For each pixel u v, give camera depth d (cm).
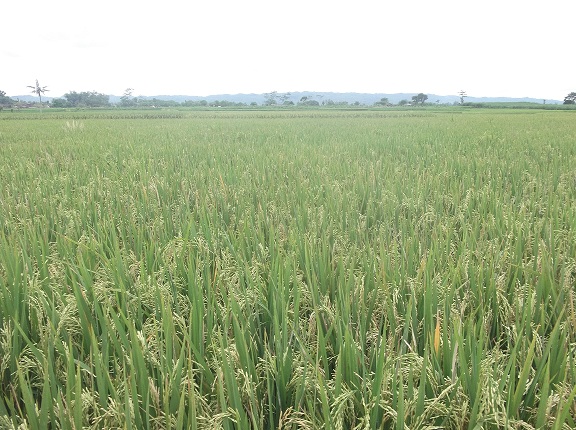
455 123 2911
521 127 2355
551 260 388
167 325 255
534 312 311
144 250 430
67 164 1084
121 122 3675
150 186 712
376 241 477
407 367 240
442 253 414
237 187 751
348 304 295
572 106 8619
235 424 225
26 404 206
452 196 674
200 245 420
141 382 231
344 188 736
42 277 365
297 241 441
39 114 6003
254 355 271
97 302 296
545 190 682
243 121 3794
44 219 536
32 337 304
